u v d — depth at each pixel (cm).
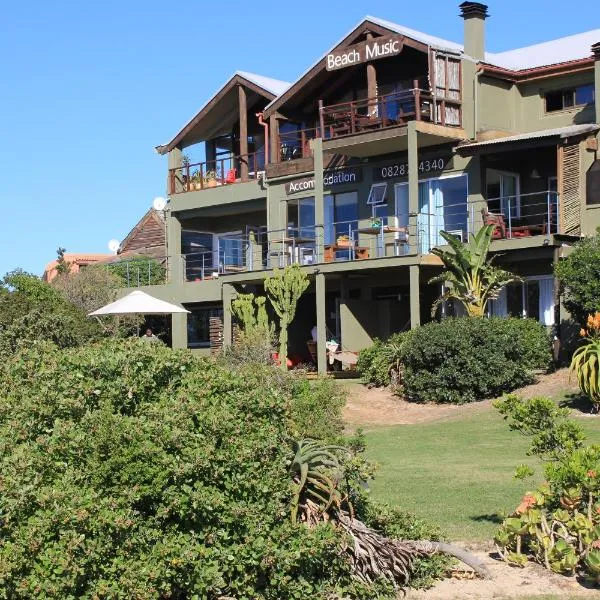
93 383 839
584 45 3425
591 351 2245
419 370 2662
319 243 3309
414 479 1513
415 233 3016
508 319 2697
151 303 2939
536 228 2939
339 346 3438
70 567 727
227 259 4256
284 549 834
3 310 2864
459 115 3206
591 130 2914
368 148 3300
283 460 870
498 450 1845
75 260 5875
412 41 3178
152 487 793
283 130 3922
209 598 842
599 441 1784
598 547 925
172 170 4278
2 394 861
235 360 2716
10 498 734
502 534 979
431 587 918
